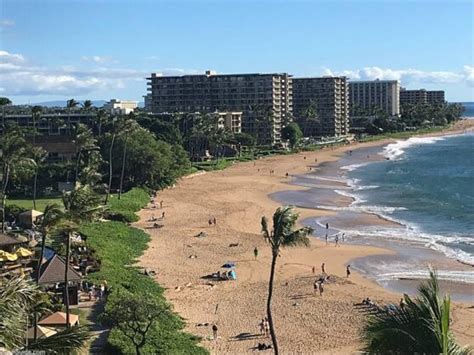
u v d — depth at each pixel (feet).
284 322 182.70
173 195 449.89
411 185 502.79
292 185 507.30
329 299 204.64
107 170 466.29
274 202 417.49
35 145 520.01
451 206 392.47
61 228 166.61
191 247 283.59
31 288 62.54
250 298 206.90
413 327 54.44
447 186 495.41
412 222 341.41
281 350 160.04
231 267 246.27
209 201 422.00
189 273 238.68
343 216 361.51
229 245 287.07
